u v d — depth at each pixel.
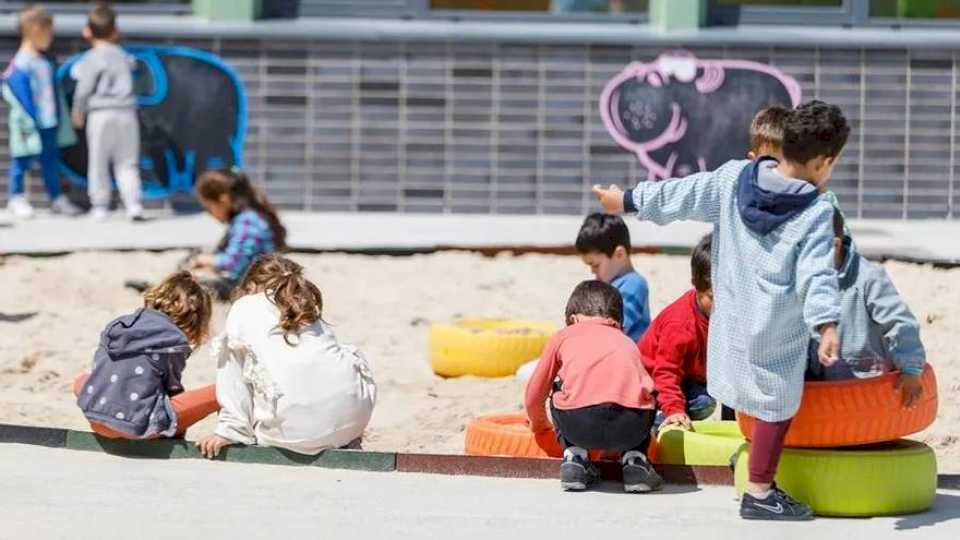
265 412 18.75
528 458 18.39
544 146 40.66
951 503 17.53
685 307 19.39
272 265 19.39
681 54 40.38
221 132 40.94
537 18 40.81
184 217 40.59
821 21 40.69
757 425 16.33
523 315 29.30
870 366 16.77
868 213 40.62
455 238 36.19
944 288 30.36
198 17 41.06
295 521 16.28
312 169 40.91
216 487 17.64
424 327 28.41
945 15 40.75
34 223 39.19
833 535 15.94
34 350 25.95
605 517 16.56
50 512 16.47
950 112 40.38
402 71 40.59
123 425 19.00
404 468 18.55
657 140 40.59
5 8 41.53
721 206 16.52
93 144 39.94
